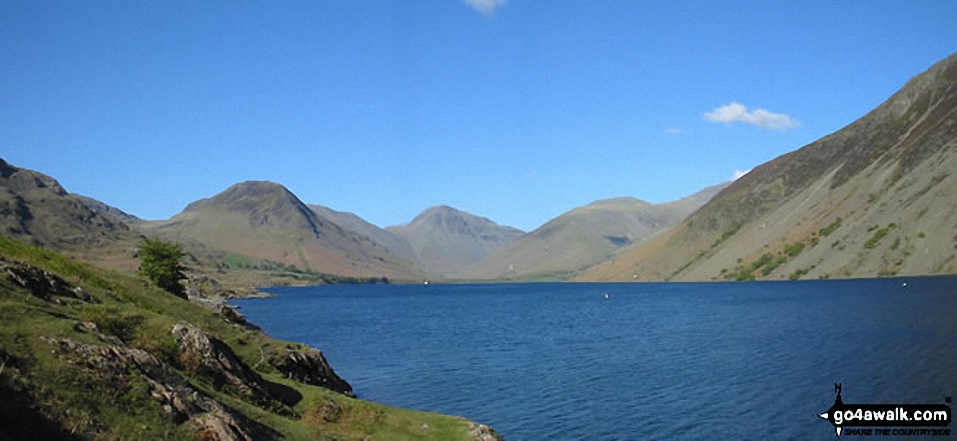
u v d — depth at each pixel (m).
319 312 179.25
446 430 34.56
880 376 53.31
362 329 120.31
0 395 16.83
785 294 172.50
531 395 53.03
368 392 55.38
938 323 84.44
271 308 199.00
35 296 27.06
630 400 50.06
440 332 112.62
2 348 19.22
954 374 52.25
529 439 40.50
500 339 98.19
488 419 45.44
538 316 152.12
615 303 193.75
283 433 27.30
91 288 37.44
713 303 163.12
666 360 69.62
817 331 87.12
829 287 180.00
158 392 22.11
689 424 42.56
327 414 33.41
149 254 69.81
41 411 17.48
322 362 46.84
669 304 171.00
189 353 29.50
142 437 19.31
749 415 44.03
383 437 32.12
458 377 62.28
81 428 17.95
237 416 25.89
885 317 96.06
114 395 20.38
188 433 21.12
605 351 79.81
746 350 73.88
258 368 40.09
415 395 53.84
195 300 70.75
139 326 29.92
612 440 39.81
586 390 54.44
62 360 20.41
